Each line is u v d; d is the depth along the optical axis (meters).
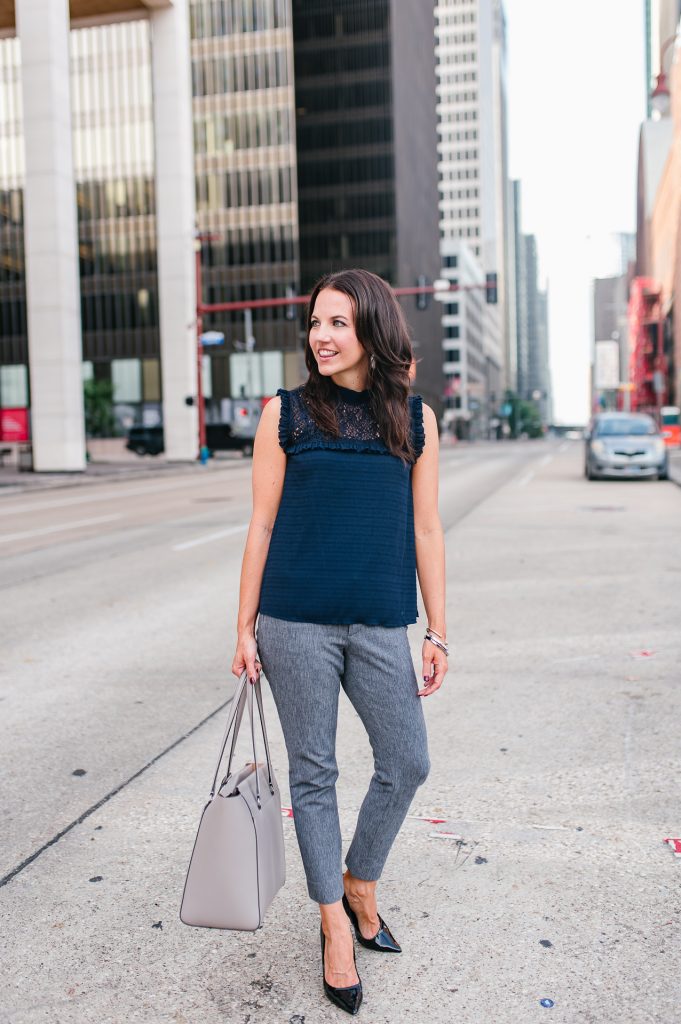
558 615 6.86
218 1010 2.20
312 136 81.50
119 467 37.25
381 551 2.23
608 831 3.17
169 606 7.58
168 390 40.84
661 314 92.44
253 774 2.30
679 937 2.48
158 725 4.45
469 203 177.50
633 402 112.31
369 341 2.19
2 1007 2.22
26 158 30.42
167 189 39.84
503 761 3.88
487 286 31.52
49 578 9.24
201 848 2.16
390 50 79.69
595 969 2.33
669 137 129.88
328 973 2.21
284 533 2.27
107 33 66.88
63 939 2.54
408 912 2.64
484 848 3.05
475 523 13.09
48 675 5.46
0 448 40.56
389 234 80.81
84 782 3.72
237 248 70.00
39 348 31.05
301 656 2.23
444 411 114.94
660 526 12.41
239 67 69.94
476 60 176.75
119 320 68.00
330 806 2.31
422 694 2.38
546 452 50.88
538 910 2.64
